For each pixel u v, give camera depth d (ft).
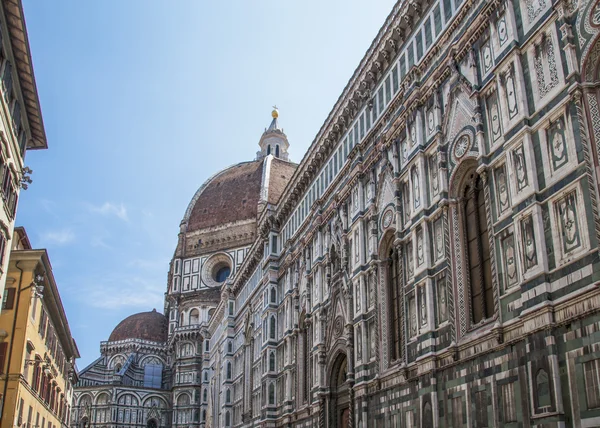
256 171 473.67
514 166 81.20
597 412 63.41
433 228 102.47
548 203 74.69
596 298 65.62
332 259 149.38
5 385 131.85
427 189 105.70
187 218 474.08
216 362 301.22
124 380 411.95
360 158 136.46
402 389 106.11
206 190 489.26
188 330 409.28
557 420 67.46
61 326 197.16
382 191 124.67
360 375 122.72
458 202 97.91
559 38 76.79
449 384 91.56
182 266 451.12
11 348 135.33
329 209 153.89
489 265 88.89
